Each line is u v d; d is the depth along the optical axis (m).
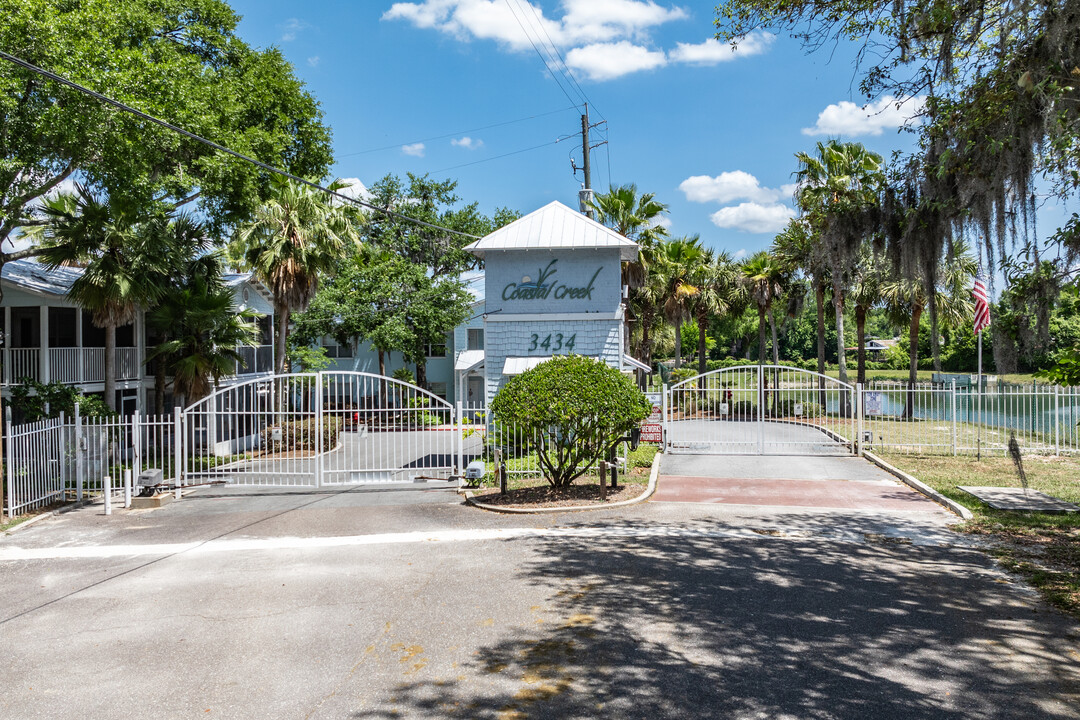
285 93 25.84
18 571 9.26
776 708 5.16
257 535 11.08
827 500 12.91
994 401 20.70
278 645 6.55
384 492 14.72
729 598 7.52
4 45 14.41
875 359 91.50
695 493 13.62
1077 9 7.06
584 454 13.50
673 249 37.50
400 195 42.97
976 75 8.47
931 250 9.65
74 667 6.15
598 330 19.42
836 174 25.39
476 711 5.22
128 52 16.44
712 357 85.06
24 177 18.42
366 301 32.81
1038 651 6.07
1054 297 7.76
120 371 21.48
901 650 6.13
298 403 33.16
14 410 19.02
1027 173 8.10
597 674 5.77
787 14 9.11
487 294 19.83
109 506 12.91
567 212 20.36
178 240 20.23
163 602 7.86
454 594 7.89
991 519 11.05
